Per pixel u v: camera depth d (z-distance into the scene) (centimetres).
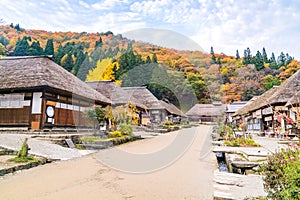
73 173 436
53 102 1078
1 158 538
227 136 1051
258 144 854
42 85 969
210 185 360
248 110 1786
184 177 413
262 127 1568
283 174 232
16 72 1109
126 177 411
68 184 364
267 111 1376
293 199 196
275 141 1021
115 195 315
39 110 1020
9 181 380
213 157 634
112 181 384
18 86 992
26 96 1043
